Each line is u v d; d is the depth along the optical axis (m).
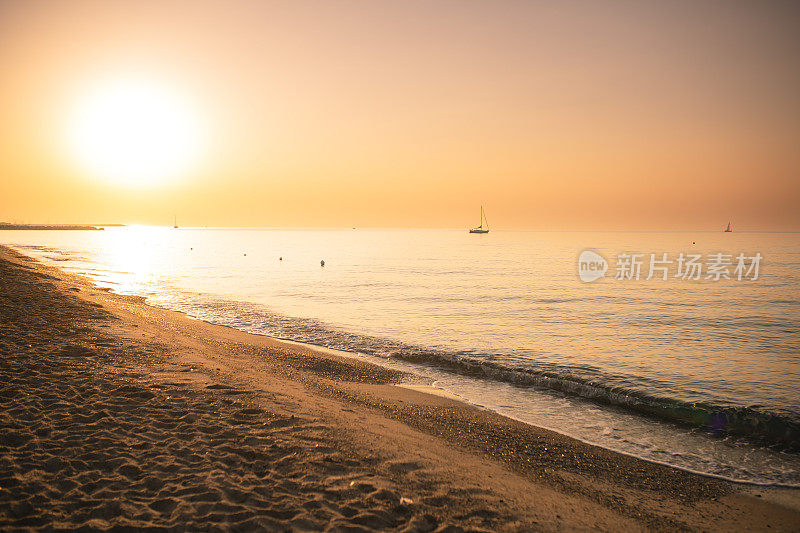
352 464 6.36
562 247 137.88
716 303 31.97
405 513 5.15
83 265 51.12
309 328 19.92
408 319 23.64
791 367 15.63
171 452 6.18
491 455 7.71
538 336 20.14
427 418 9.42
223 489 5.28
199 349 13.66
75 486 5.11
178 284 37.22
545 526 5.36
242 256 84.56
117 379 9.20
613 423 10.07
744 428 10.07
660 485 7.18
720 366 15.70
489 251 115.25
